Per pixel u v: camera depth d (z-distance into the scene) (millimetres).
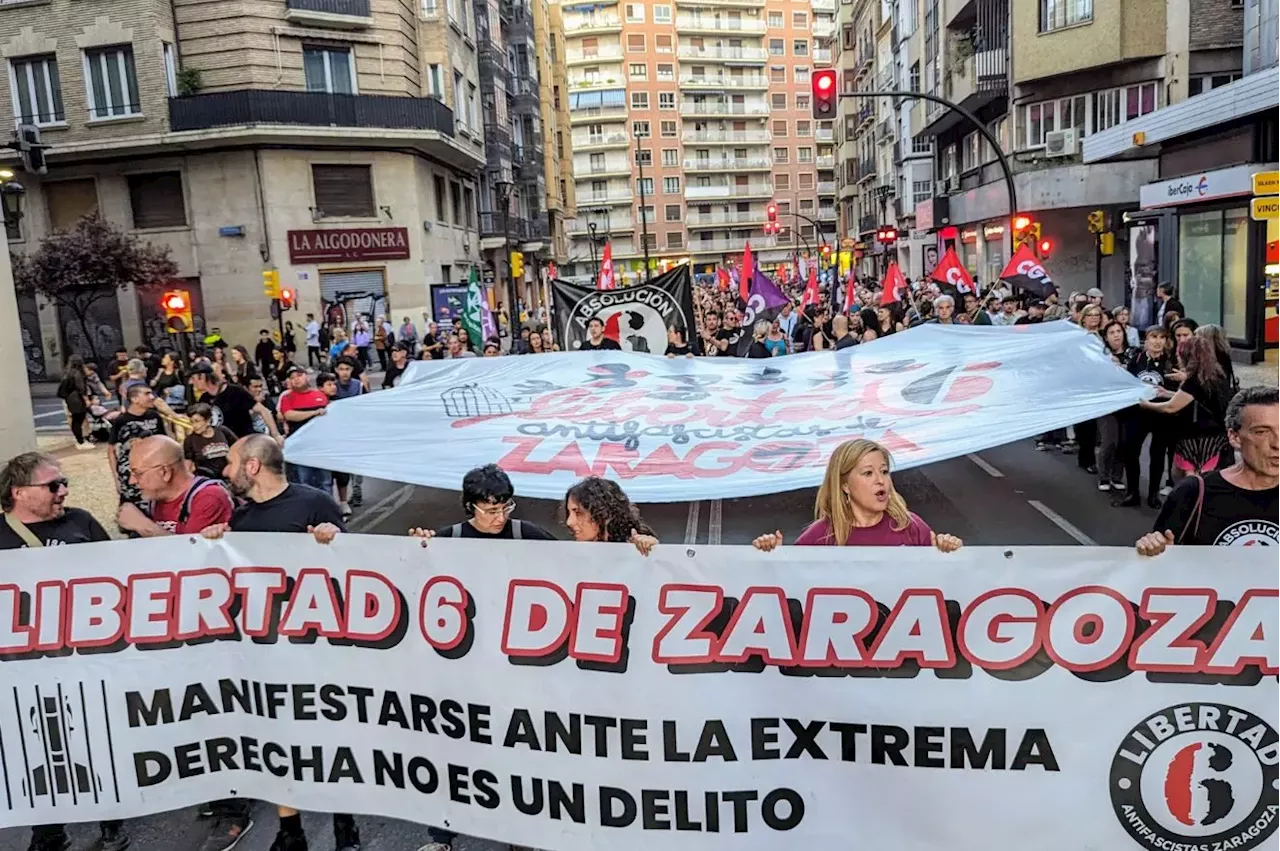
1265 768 3027
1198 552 2984
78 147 29219
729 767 3359
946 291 19219
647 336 13023
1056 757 3133
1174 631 3027
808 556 3215
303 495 4480
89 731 3898
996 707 3152
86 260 25125
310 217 30625
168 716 3877
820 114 17344
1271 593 2961
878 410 6918
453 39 36812
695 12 108812
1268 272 16594
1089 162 23969
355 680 3725
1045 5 27266
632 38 106562
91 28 28938
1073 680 3098
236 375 15211
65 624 3865
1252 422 3447
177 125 28953
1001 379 7031
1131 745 3090
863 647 3223
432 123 32375
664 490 6191
